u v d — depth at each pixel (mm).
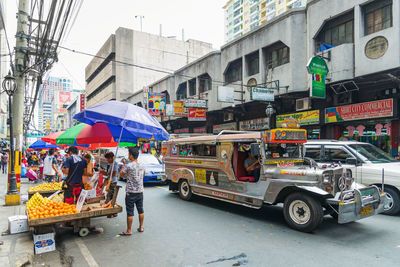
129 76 38781
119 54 38406
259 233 5055
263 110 16672
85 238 4832
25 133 27859
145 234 5039
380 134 11375
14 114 8453
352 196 5098
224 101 15109
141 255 4070
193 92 22375
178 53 42406
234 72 18000
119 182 12578
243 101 16312
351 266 3625
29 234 4973
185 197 8117
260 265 3688
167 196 8828
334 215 6031
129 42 39031
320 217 4859
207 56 19719
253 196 5898
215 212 6691
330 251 4152
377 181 6301
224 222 5805
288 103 15180
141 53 39656
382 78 10992
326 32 12758
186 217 6223
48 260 3895
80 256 4043
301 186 4996
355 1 11031
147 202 7891
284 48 14430
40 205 4957
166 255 4062
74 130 6984
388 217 6078
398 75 10461
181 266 3684
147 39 40188
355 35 11047
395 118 10672
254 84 15766
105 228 5438
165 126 27938
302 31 13336
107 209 5043
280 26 14125
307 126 14109
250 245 4438
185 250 4250
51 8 7020
